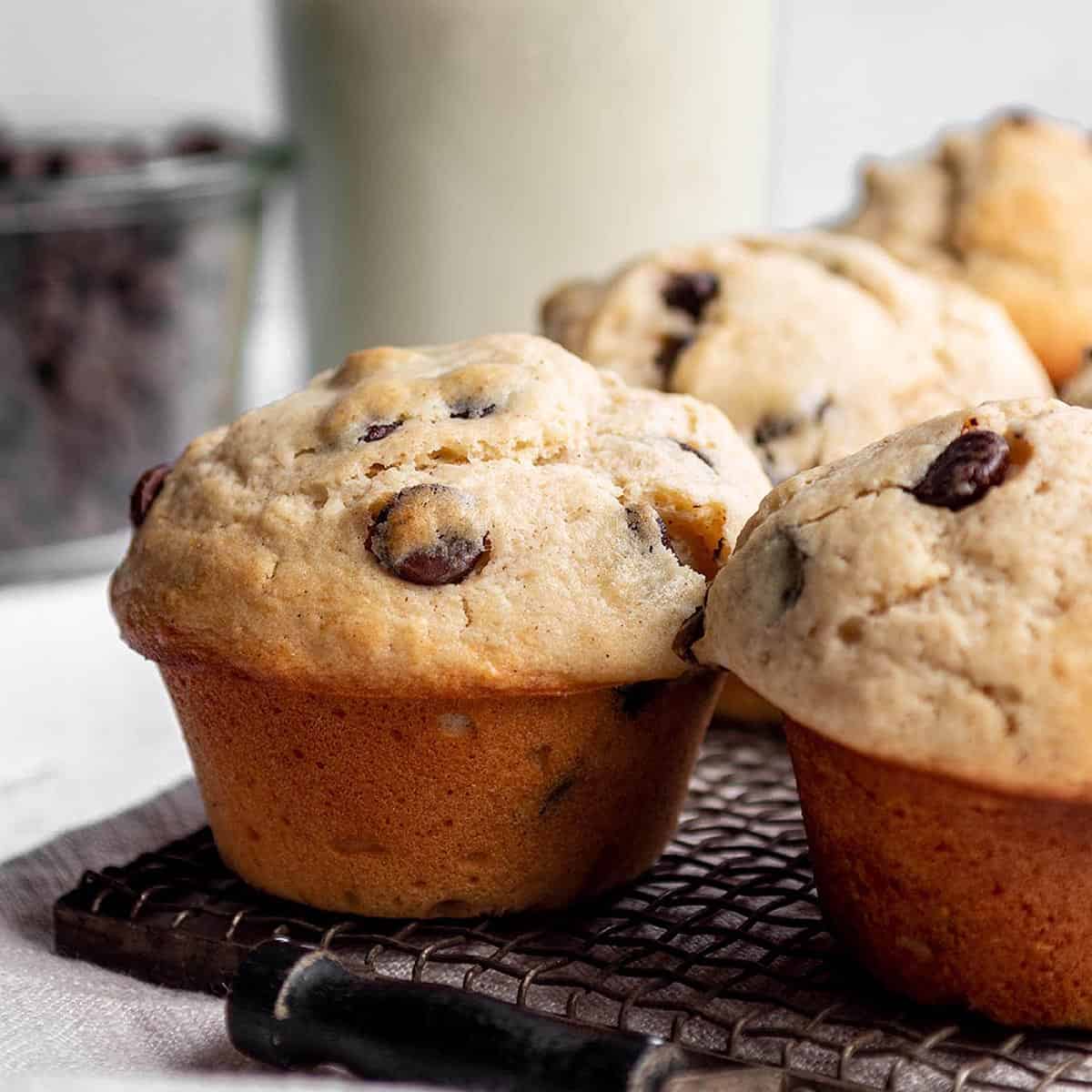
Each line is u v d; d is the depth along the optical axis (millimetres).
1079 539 417
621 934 451
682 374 526
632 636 440
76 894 460
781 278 538
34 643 602
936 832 421
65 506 669
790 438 521
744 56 638
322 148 644
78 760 536
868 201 601
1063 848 417
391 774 449
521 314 643
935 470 426
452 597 440
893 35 829
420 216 637
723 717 530
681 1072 401
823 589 423
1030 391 536
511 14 622
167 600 449
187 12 903
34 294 644
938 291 550
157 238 661
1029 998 426
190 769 529
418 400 456
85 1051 428
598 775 454
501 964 433
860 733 415
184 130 756
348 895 458
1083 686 410
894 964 431
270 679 441
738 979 434
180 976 448
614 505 448
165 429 688
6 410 651
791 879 463
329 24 630
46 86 897
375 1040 408
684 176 638
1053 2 810
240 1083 393
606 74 627
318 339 674
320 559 443
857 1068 417
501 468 449
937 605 417
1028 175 579
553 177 633
